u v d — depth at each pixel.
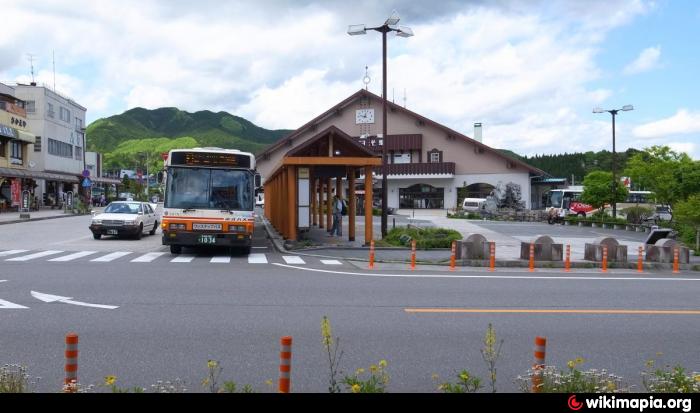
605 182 42.59
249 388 5.31
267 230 32.84
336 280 13.53
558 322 9.14
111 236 26.88
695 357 7.25
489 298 11.34
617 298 11.75
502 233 32.09
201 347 7.22
